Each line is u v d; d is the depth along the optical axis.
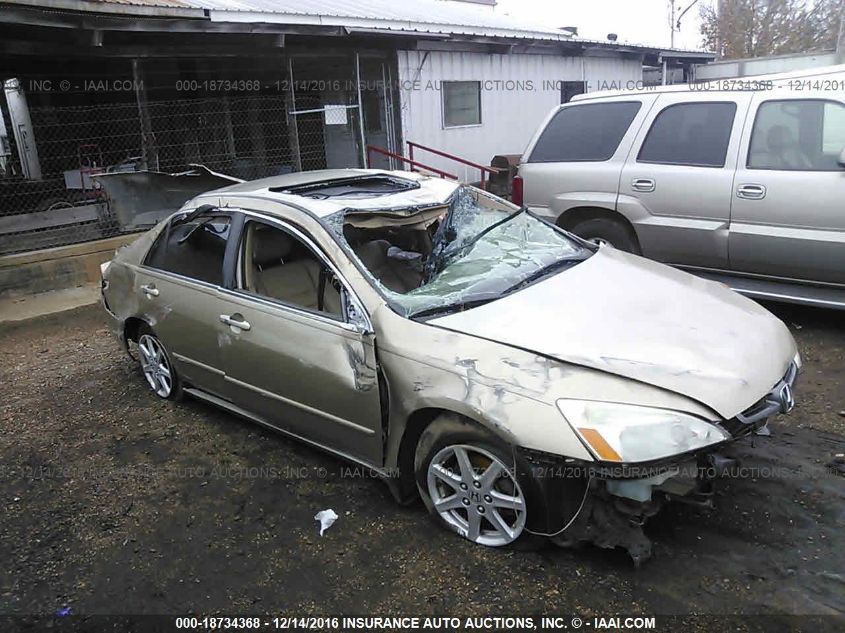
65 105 12.35
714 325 3.11
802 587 2.62
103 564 3.05
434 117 11.94
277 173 12.39
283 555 3.03
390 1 14.29
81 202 9.98
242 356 3.74
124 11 7.04
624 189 5.89
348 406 3.23
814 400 4.18
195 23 7.74
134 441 4.21
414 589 2.76
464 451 2.88
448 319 3.07
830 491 3.22
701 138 5.52
